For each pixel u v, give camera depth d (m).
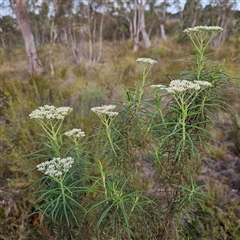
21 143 2.15
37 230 1.81
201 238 1.68
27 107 2.88
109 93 4.10
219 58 5.67
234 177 2.32
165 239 1.43
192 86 1.03
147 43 13.25
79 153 1.33
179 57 7.50
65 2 7.12
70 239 1.30
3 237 1.77
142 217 1.31
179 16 16.92
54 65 7.43
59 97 3.71
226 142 2.79
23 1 5.79
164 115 1.33
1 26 8.58
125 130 1.28
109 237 1.18
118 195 1.08
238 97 2.72
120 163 1.27
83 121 2.52
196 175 1.34
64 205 1.05
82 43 8.59
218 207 1.91
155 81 4.38
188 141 1.08
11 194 1.95
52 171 1.07
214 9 10.79
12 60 9.09
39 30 14.09
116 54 9.82
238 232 1.69
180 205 1.28
